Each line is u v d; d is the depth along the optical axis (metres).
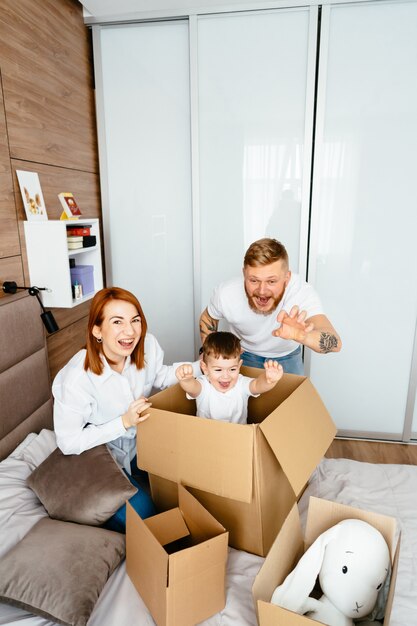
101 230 2.72
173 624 0.93
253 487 1.07
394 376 2.62
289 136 2.43
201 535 1.12
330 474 1.57
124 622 0.99
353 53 2.29
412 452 2.58
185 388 1.34
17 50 1.79
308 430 1.17
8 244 1.75
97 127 2.58
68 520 1.25
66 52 2.22
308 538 1.11
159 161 2.59
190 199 2.61
